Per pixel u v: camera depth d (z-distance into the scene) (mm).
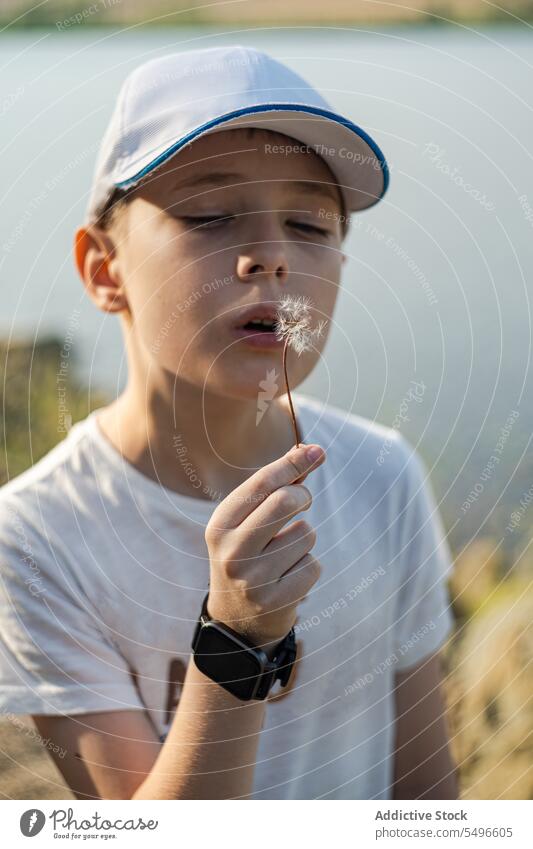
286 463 1185
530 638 2297
